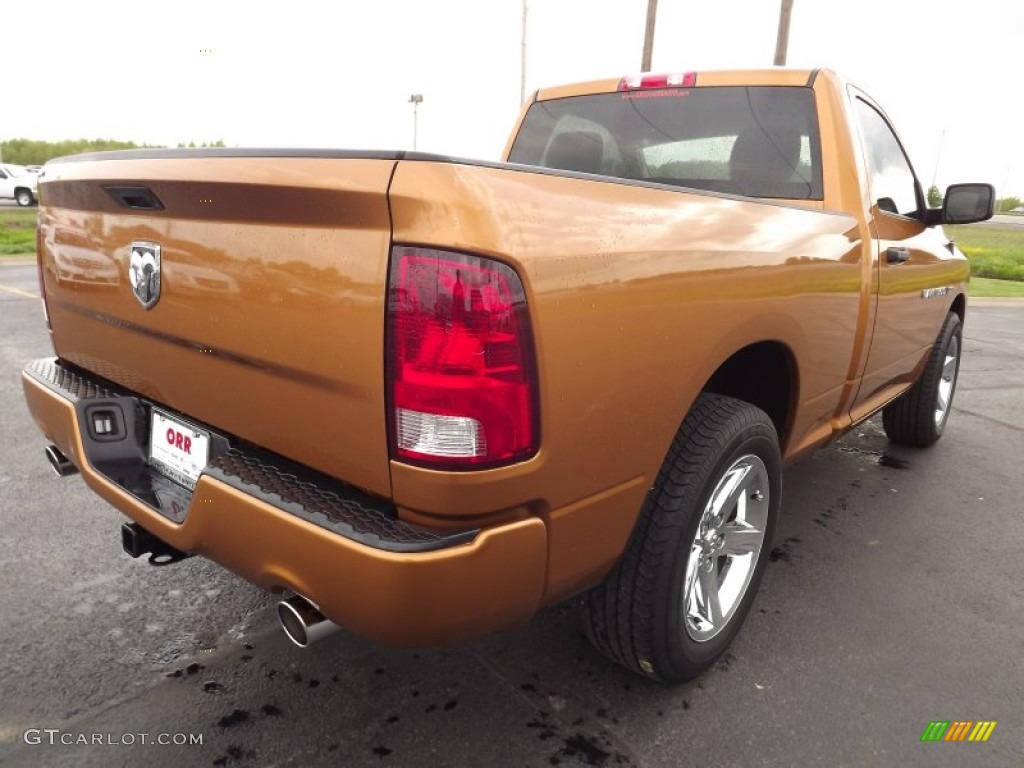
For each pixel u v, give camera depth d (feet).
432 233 4.80
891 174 12.01
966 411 19.35
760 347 8.22
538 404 5.19
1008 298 48.55
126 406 7.63
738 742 7.13
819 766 6.88
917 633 9.04
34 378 8.44
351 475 5.47
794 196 10.46
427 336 4.87
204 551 6.20
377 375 5.07
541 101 13.03
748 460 7.80
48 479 12.59
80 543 10.48
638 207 6.06
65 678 7.73
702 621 7.77
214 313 6.02
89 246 7.36
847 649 8.67
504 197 5.03
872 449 15.90
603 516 6.09
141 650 8.23
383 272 4.93
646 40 60.95
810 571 10.48
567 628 8.80
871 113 11.64
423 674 7.96
